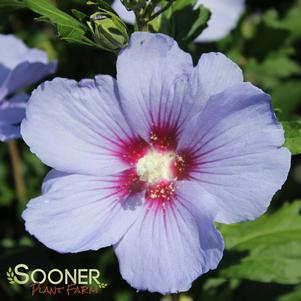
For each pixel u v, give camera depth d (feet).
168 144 1.30
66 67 1.73
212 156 1.25
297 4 1.90
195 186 1.26
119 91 1.25
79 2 1.62
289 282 1.42
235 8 1.67
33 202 1.24
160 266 1.23
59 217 1.25
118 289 1.64
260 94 1.19
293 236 1.46
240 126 1.21
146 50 1.23
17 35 1.80
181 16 1.40
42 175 1.77
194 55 1.51
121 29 1.27
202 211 1.23
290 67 1.87
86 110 1.27
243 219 1.22
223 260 1.45
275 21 1.88
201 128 1.25
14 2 1.36
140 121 1.28
